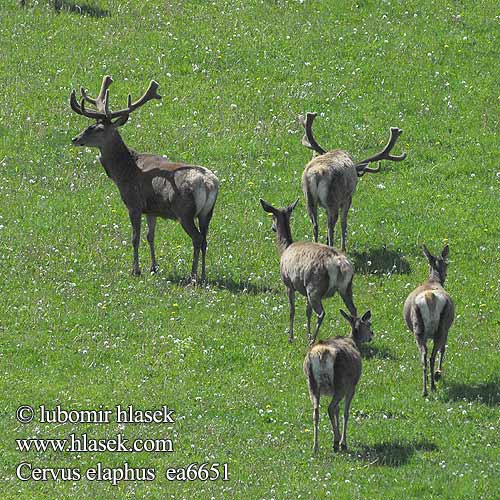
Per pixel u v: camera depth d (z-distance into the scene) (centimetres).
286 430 5744
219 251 7619
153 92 7438
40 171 8494
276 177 8600
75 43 10200
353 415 5922
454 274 7556
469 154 9081
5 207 7969
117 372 6197
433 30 10781
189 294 7025
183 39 10350
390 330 6831
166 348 6450
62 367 6222
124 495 5103
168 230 7875
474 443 5719
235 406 5934
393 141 7862
